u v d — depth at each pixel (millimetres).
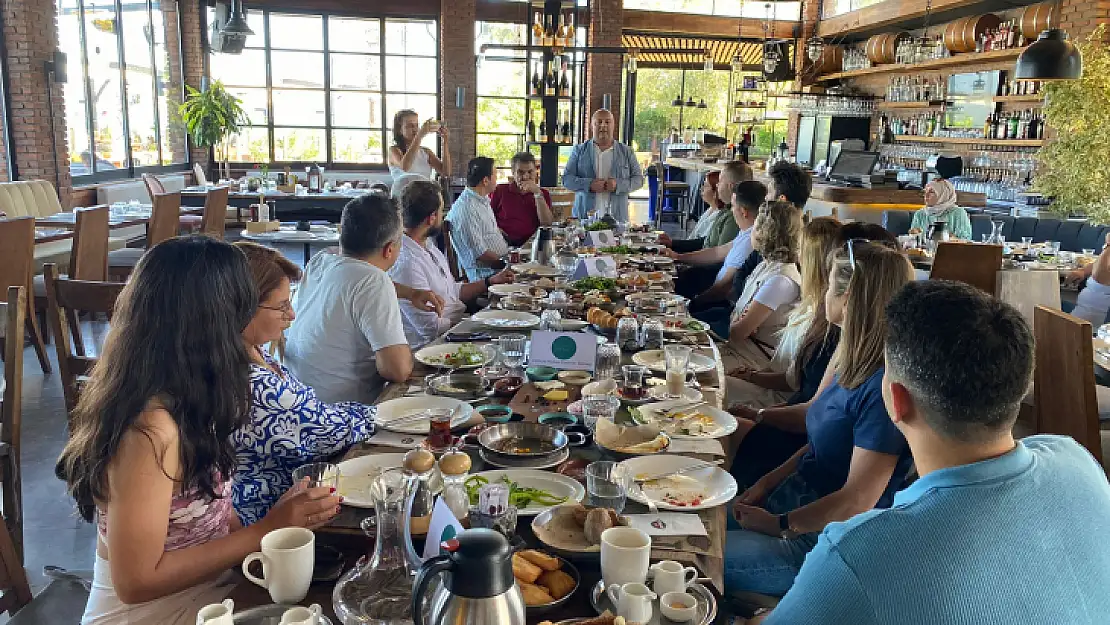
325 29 11523
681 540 1392
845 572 931
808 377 2574
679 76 13641
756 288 3439
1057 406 2562
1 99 7723
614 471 1561
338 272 2447
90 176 9016
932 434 1044
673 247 5754
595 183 6844
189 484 1289
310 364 2488
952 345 1003
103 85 9289
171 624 1305
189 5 11055
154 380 1226
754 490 2148
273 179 10430
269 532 1323
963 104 8797
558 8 7480
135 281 1263
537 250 4633
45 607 1632
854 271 1840
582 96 12102
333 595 1200
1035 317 2689
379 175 11867
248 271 1327
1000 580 907
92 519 1359
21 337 2340
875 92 10633
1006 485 958
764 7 12633
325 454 1723
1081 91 6273
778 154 10516
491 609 911
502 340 2408
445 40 11453
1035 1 8000
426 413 1917
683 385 2178
